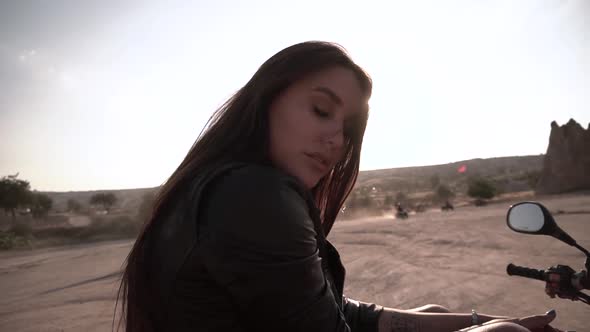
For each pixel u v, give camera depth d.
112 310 7.23
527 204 2.03
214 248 1.08
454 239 13.32
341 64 1.39
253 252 1.06
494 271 7.74
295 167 1.34
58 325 6.53
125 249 21.66
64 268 15.75
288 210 1.10
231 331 1.12
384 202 69.06
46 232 35.75
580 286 1.76
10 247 30.88
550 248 9.80
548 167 49.38
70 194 167.25
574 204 26.48
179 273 1.14
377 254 11.63
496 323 1.29
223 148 1.34
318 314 1.11
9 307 8.77
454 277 7.56
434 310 2.01
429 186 122.38
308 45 1.39
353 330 1.83
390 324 1.83
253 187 1.10
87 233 34.34
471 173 168.88
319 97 1.35
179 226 1.17
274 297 1.07
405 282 7.56
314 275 1.12
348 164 1.74
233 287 1.08
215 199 1.12
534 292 5.98
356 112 1.51
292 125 1.34
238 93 1.46
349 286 7.71
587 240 10.70
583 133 47.41
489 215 25.09
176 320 1.17
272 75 1.34
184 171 1.31
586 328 4.30
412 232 17.02
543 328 1.57
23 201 61.34
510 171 159.38
